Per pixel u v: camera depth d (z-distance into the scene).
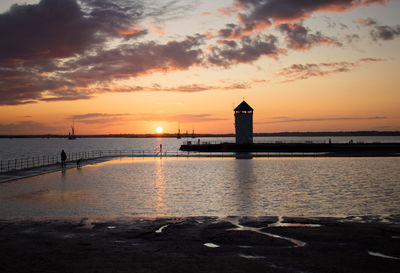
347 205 19.11
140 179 30.97
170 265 8.55
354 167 42.94
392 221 13.59
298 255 9.30
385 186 26.52
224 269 8.28
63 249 9.83
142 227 12.44
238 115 88.88
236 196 22.09
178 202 20.00
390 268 8.36
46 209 17.66
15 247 10.01
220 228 12.27
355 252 9.54
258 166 45.16
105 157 65.00
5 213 16.61
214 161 55.03
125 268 8.35
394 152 74.88
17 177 31.38
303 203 19.70
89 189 24.92
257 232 11.66
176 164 48.84
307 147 85.12
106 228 12.31
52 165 45.16
